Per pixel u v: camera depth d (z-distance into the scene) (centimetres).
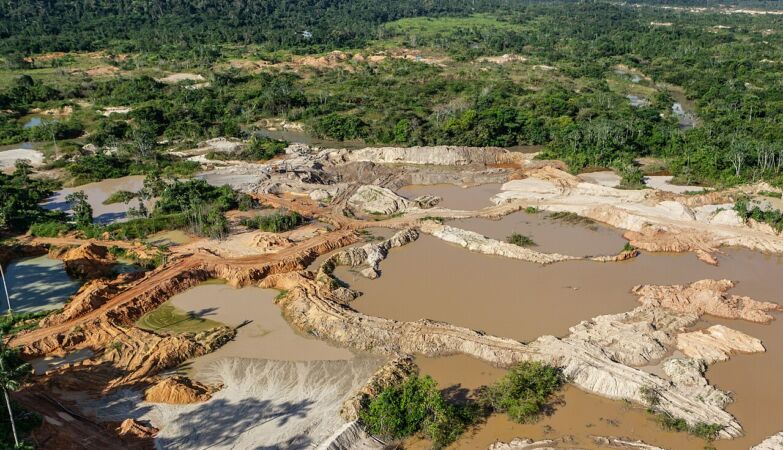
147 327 7756
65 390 6419
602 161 13912
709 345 7088
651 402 6181
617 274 9012
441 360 7031
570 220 11056
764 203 11006
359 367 6906
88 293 8019
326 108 19150
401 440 5856
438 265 9362
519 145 16275
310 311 7856
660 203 11106
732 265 9275
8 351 6094
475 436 5888
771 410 6166
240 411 6194
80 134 17162
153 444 5756
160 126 17262
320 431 5881
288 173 13300
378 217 11319
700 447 5700
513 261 9438
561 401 6347
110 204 12031
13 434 5375
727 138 14125
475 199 12400
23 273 9094
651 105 19012
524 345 7081
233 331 7638
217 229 10138
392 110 18738
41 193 12456
